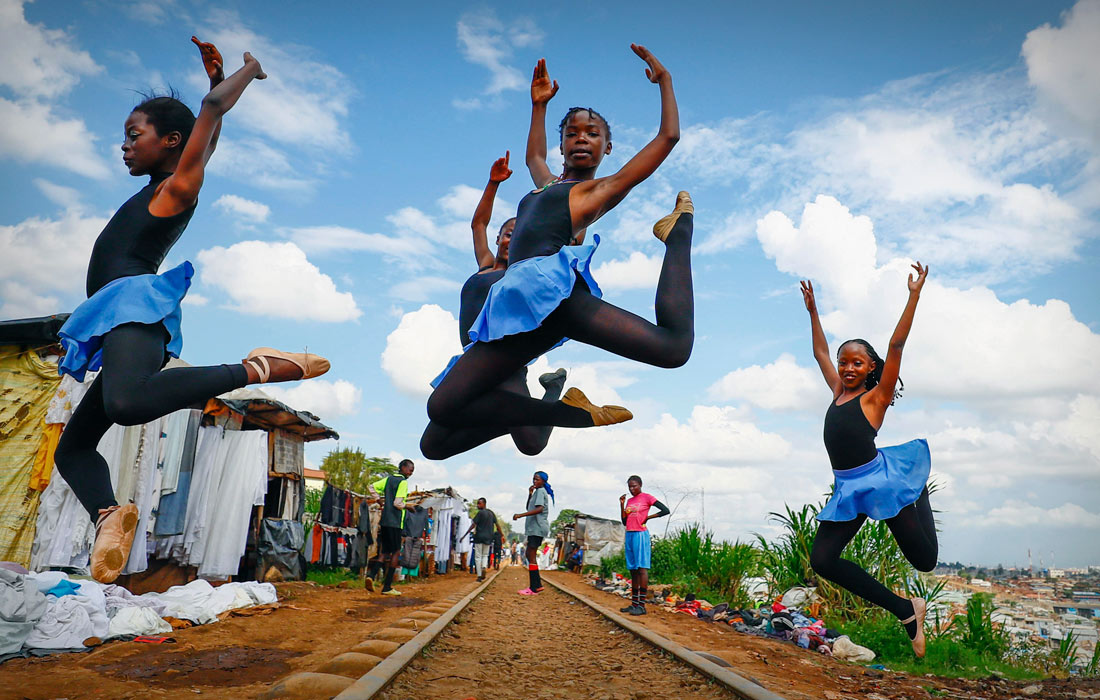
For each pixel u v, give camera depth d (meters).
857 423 4.21
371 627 6.93
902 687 5.72
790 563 11.12
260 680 4.27
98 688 3.83
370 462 31.61
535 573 13.54
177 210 2.81
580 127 2.90
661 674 5.04
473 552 29.08
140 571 8.20
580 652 6.15
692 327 2.55
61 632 5.01
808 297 4.93
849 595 9.83
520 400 2.79
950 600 9.36
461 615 8.52
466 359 2.69
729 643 7.32
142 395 2.48
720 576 13.29
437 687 4.25
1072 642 8.22
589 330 2.55
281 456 12.20
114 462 7.54
